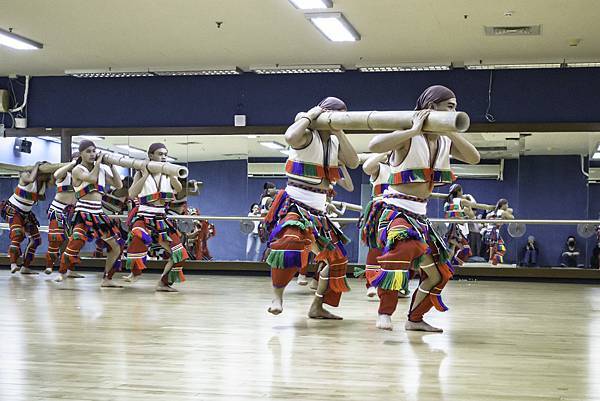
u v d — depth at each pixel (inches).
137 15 316.5
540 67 386.9
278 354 155.4
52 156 441.1
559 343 175.2
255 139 420.5
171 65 410.6
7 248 442.6
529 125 390.0
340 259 207.2
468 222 395.2
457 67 396.8
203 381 128.9
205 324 202.2
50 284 329.4
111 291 301.0
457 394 120.6
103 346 164.9
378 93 406.3
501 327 202.5
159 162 299.9
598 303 275.0
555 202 389.4
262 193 419.2
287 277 195.5
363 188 407.5
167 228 300.8
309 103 414.3
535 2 289.6
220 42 359.6
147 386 124.7
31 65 414.3
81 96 437.4
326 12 302.5
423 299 190.7
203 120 424.5
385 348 163.6
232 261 419.2
